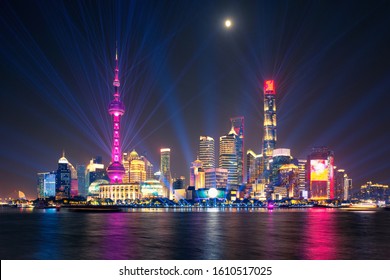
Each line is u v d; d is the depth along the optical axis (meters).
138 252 76.00
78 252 76.56
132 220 194.38
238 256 70.50
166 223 166.38
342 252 75.19
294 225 152.25
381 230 125.88
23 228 138.75
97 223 167.75
